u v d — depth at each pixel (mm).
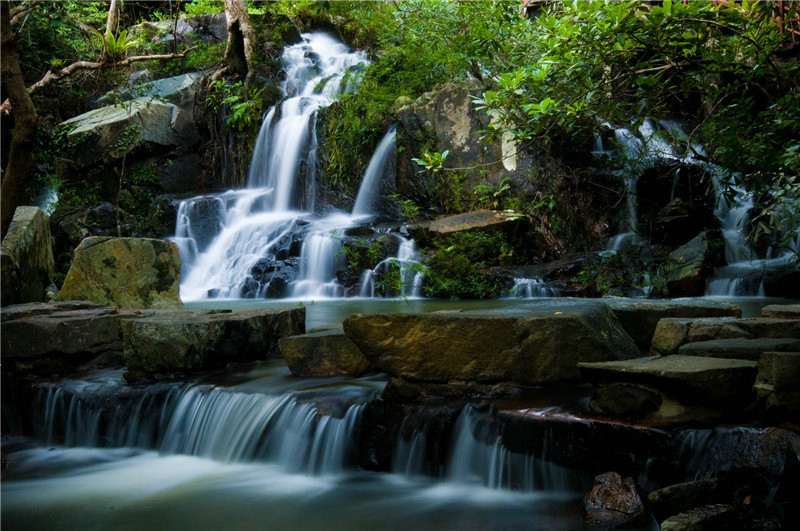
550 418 3865
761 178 5855
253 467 4719
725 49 5754
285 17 18969
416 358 4480
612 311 5191
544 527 3486
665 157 12227
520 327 4367
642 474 3570
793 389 3422
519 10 9812
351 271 12219
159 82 20047
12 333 5891
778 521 3127
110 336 6137
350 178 15102
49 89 18438
